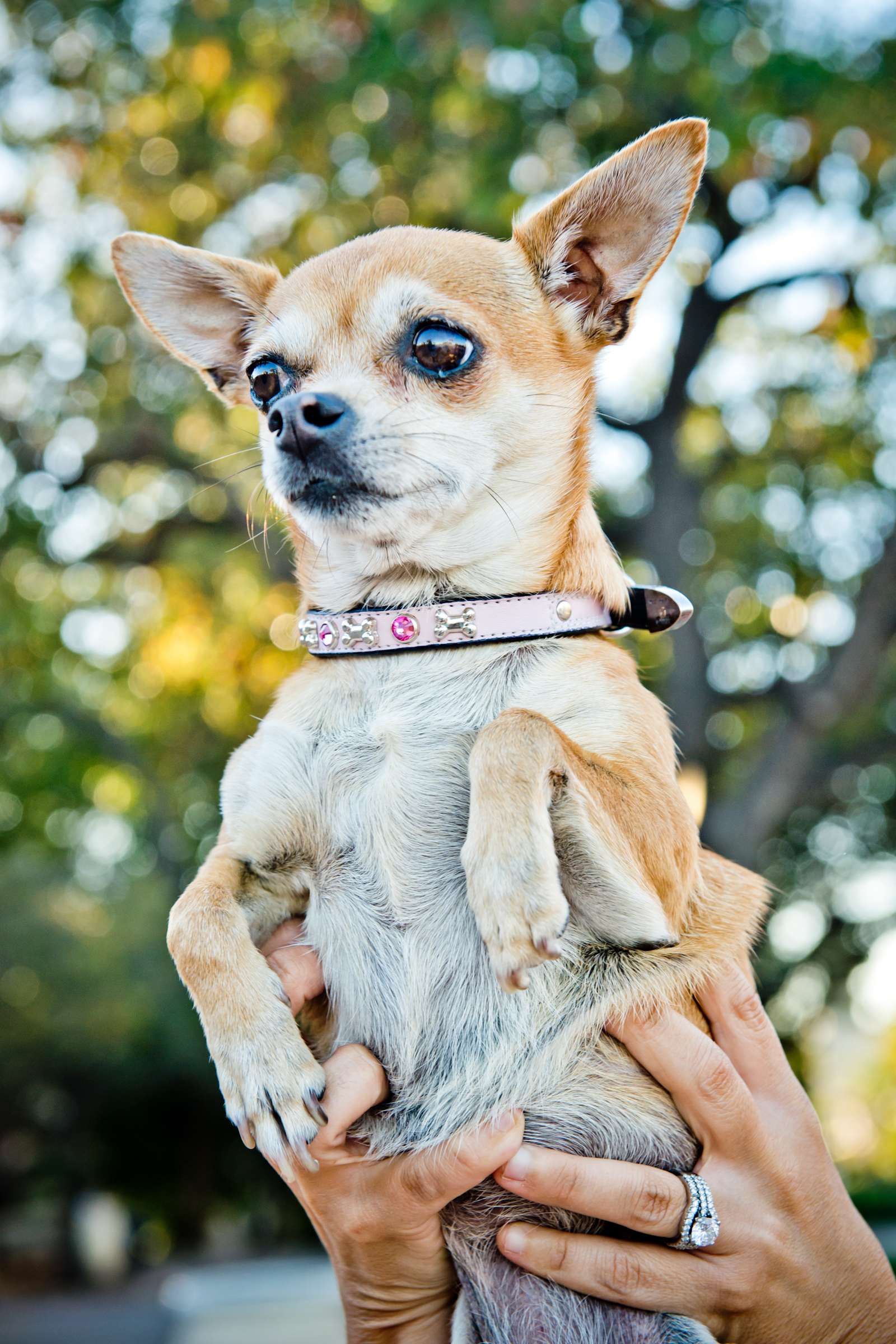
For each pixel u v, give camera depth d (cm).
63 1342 230
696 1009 58
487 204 153
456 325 61
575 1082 55
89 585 213
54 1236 489
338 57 166
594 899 54
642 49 154
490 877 51
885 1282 56
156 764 234
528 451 62
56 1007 462
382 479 59
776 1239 54
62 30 171
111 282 177
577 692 58
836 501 209
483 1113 54
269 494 64
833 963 299
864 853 284
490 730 54
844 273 175
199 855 254
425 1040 55
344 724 58
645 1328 54
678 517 182
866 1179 398
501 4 147
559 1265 53
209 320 71
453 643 58
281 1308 230
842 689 171
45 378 186
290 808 58
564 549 61
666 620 62
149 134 176
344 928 57
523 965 50
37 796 248
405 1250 55
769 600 218
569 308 65
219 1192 527
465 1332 57
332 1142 53
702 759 178
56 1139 506
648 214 64
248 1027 54
